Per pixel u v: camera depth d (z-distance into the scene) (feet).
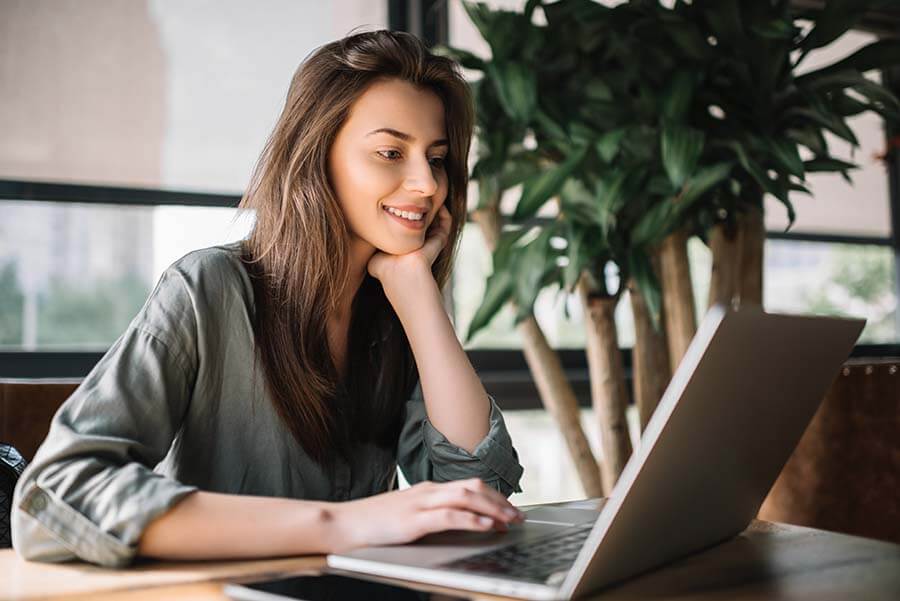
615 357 7.75
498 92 7.41
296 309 4.08
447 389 4.17
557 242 9.28
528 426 10.55
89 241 8.57
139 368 3.58
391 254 4.35
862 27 12.01
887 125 9.36
